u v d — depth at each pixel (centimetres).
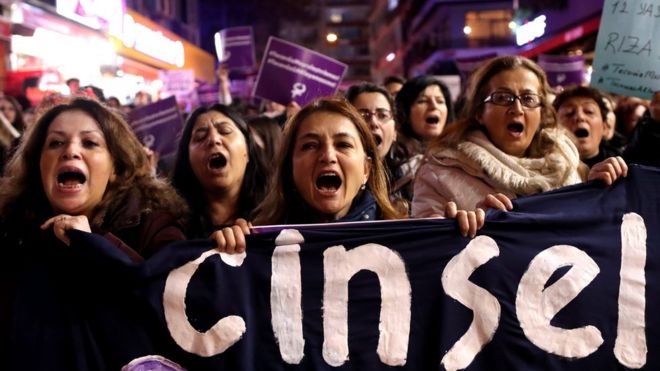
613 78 281
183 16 2430
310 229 199
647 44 274
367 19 7600
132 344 186
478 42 3478
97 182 206
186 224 224
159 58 1539
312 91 471
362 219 222
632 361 204
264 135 368
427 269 200
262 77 478
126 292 187
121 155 212
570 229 208
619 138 405
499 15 3456
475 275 201
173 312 189
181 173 304
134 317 187
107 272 186
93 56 1141
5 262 198
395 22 5672
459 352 195
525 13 2091
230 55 751
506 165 240
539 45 1838
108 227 205
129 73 1405
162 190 219
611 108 372
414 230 201
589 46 1472
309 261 197
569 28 1573
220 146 291
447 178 247
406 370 195
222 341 190
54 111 208
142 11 1956
